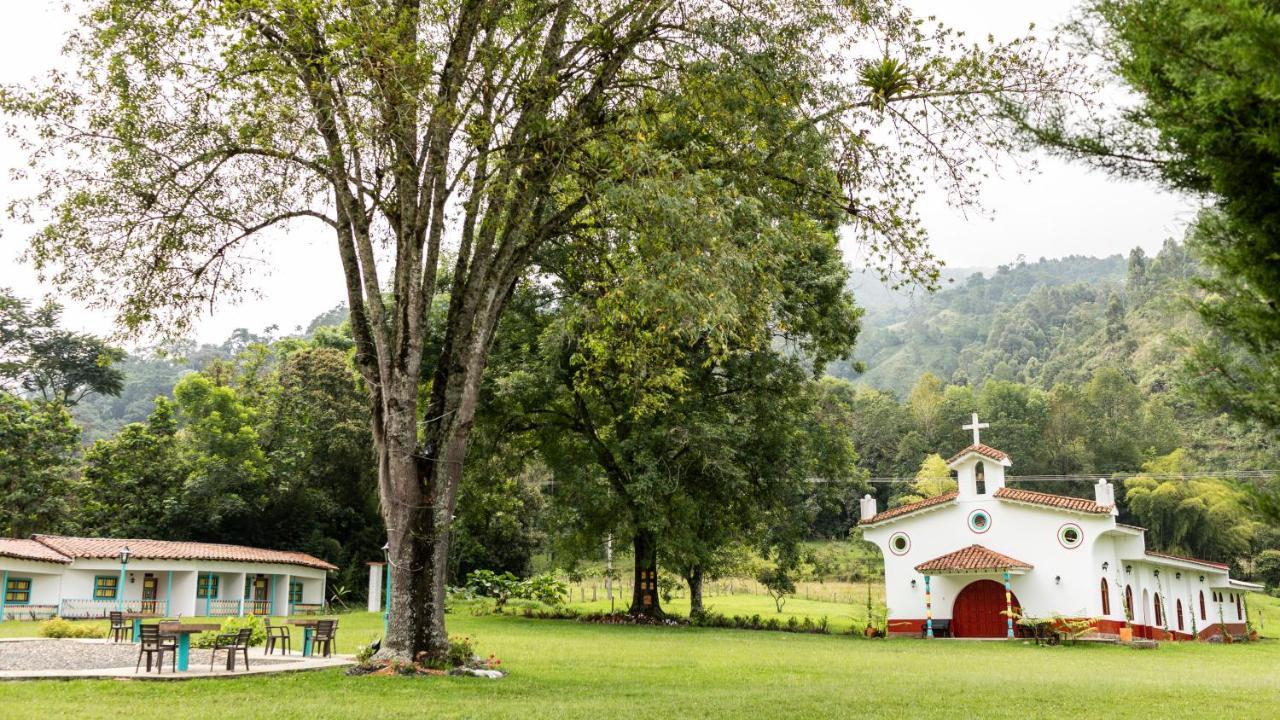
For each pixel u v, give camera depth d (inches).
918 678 730.2
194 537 2023.9
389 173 644.7
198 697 512.4
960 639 1384.1
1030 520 1437.0
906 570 1514.5
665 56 650.2
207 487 1943.9
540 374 1353.3
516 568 2418.8
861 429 4606.3
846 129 655.1
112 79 614.2
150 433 2039.9
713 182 600.7
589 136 642.2
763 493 1496.1
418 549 655.8
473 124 600.7
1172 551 3403.1
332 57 543.8
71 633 1014.4
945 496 1551.4
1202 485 3393.2
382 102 558.6
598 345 843.4
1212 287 279.9
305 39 569.6
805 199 692.1
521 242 709.3
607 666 791.7
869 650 1107.9
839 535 4001.0
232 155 657.6
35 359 2340.1
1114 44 278.4
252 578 1769.2
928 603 1459.2
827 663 880.3
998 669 860.6
